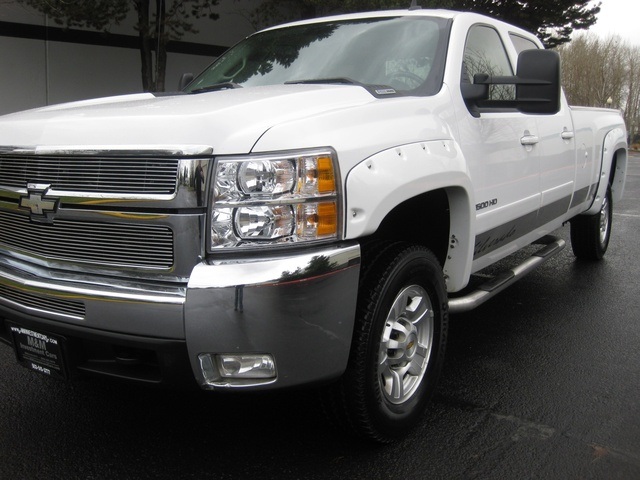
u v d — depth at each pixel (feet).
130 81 47.93
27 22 42.29
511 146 13.07
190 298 7.70
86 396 11.58
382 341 9.46
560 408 11.32
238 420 10.75
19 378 12.28
